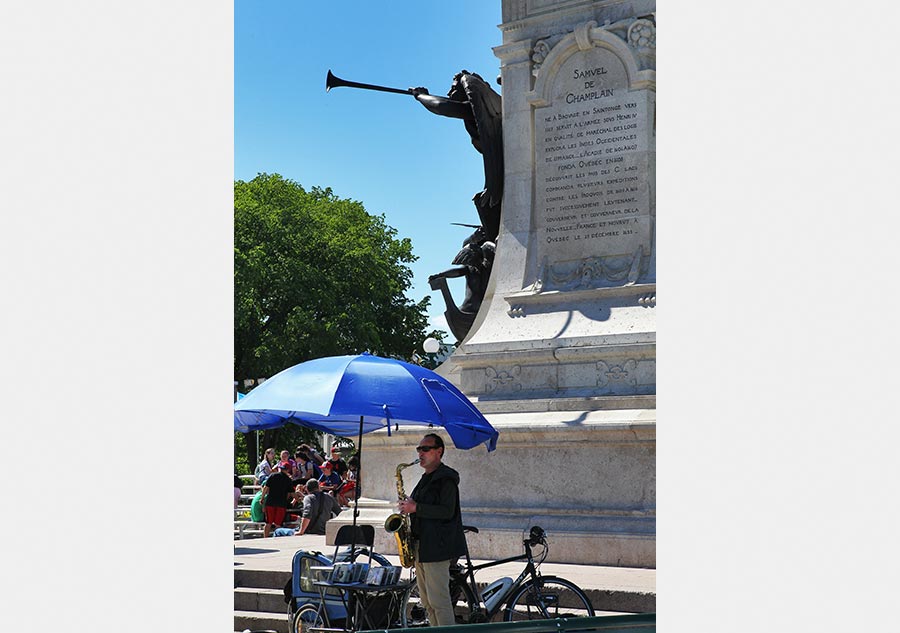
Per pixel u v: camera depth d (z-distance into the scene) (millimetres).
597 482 14359
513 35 16812
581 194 16062
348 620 10594
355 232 50500
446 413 11297
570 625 8062
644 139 15641
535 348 15625
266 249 47625
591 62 16078
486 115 17109
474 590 10828
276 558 15484
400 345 50438
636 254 15609
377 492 16531
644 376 14914
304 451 25828
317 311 47750
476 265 18484
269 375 45719
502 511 14844
